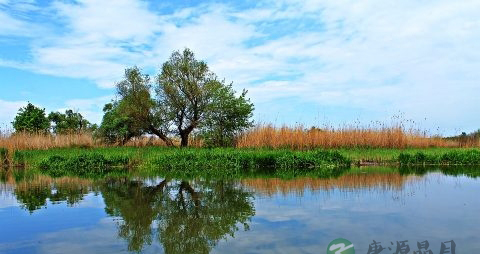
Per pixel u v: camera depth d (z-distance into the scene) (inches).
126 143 1270.9
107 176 673.6
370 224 311.6
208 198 440.8
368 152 897.5
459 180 560.4
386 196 432.8
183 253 254.8
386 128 1037.2
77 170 791.1
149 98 1187.3
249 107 1138.7
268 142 995.3
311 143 986.7
